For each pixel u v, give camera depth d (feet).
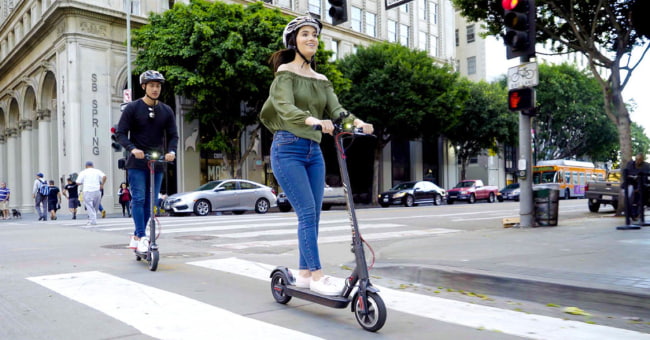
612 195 49.03
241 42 65.62
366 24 113.60
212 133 83.87
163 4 80.59
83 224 39.17
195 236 27.84
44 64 80.53
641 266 15.11
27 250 21.90
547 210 30.83
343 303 10.07
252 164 90.99
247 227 32.89
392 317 10.83
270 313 11.07
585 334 9.56
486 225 36.11
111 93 74.43
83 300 12.06
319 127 9.64
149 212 18.29
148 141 17.51
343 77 87.56
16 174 105.09
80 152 70.74
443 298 12.86
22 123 94.89
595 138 134.72
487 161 145.48
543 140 135.44
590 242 21.58
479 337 9.41
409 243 22.98
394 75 86.74
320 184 11.38
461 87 93.71
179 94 69.51
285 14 94.79
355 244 9.89
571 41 47.85
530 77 28.22
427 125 91.86
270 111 11.12
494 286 13.39
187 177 80.64
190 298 12.42
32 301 11.99
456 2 48.16
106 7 73.26
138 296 12.51
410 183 88.63
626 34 43.39
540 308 11.89
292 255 20.53
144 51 70.90
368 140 95.86
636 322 10.52
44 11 81.15
